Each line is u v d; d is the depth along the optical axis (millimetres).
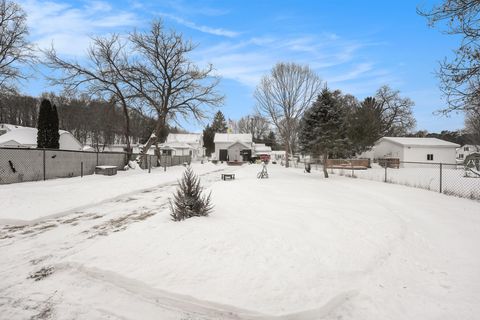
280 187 13016
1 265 4555
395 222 6871
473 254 5273
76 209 8734
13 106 55938
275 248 4859
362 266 4457
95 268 4070
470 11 7230
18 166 14695
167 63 30594
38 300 3537
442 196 11711
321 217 6969
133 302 3508
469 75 7445
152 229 5738
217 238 5133
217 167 35906
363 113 35906
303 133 21531
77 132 59688
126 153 27297
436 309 3502
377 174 25422
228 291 3553
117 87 28578
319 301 3447
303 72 40844
